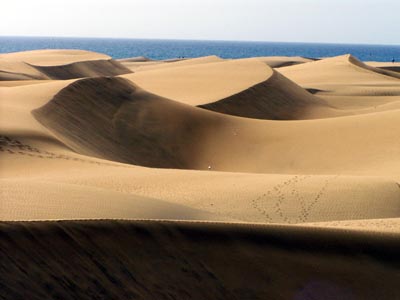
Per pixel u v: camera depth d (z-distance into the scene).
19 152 35.28
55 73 115.56
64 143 41.50
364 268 17.28
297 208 27.62
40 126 42.84
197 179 32.00
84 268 12.63
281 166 48.31
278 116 74.06
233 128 54.69
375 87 104.38
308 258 16.72
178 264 14.30
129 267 13.39
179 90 80.81
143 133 52.94
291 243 17.00
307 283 15.78
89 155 42.62
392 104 81.56
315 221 26.36
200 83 83.12
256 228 16.83
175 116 55.81
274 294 15.02
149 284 13.34
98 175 31.78
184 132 54.03
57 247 12.67
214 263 14.98
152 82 86.31
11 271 11.43
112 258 13.33
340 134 50.94
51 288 11.70
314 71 120.62
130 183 30.42
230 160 50.44
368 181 31.89
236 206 27.22
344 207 28.14
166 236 14.90
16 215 15.48
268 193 29.31
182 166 50.34
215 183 31.22
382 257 18.11
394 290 16.88
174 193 28.89
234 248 15.76
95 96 55.56
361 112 79.12
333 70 120.25
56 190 19.81
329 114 77.81
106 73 130.00
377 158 45.75
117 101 56.28
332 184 31.28
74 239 13.12
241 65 91.56
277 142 51.56
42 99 51.09
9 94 52.22
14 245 12.04
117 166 35.34
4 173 31.02
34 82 78.06
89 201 18.67
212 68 91.38
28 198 17.75
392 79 116.88
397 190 30.78
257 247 16.22
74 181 29.73
